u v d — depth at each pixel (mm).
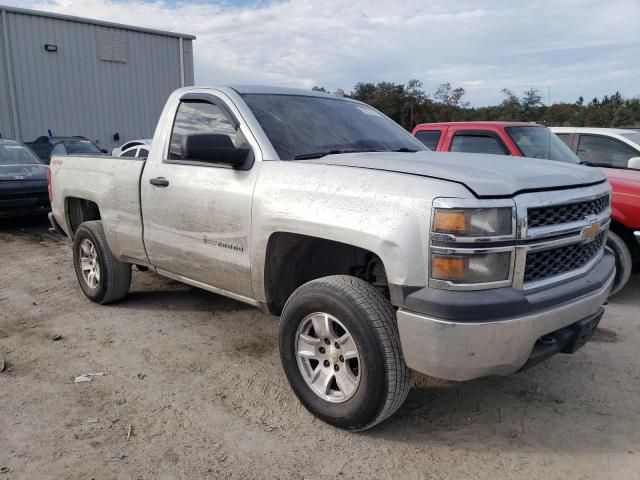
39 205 9492
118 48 19812
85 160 5160
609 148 7184
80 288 5805
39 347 4258
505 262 2654
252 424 3197
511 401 3492
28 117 18078
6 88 17531
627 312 5207
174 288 5777
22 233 9156
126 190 4512
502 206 2619
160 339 4426
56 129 18750
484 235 2588
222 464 2830
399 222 2693
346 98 4711
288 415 3295
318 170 3174
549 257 2875
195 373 3834
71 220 5656
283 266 3510
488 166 3107
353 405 2971
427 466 2834
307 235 3121
